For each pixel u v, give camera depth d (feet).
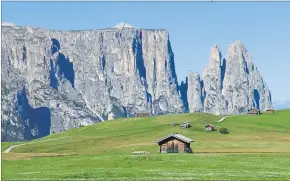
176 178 225.76
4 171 280.92
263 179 219.20
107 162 336.29
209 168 288.10
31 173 261.65
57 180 223.30
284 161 324.19
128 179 224.12
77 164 328.70
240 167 290.97
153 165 310.86
